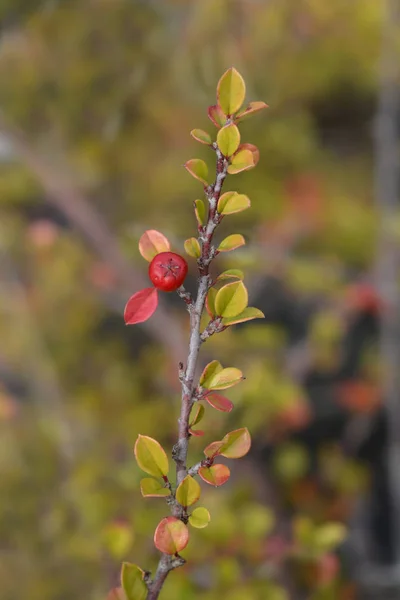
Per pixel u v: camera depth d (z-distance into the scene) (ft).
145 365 3.25
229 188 3.14
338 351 3.18
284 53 3.26
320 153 3.58
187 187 3.11
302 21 3.25
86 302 3.21
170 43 3.00
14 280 3.15
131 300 1.36
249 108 1.36
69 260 3.00
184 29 3.01
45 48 2.88
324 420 3.35
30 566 2.35
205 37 3.01
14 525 2.49
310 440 3.34
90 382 3.22
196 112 3.09
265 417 2.62
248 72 3.17
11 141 2.81
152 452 1.36
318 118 3.72
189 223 3.11
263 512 1.89
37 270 3.15
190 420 1.38
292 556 2.02
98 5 2.84
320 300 3.34
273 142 3.32
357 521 3.03
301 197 3.16
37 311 3.18
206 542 1.82
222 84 1.36
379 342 3.27
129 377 3.18
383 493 3.16
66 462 2.67
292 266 2.74
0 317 3.11
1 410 2.70
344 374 3.43
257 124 3.33
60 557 2.32
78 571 2.29
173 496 1.36
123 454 2.68
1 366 3.02
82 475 2.38
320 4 3.21
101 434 2.80
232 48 3.06
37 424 2.79
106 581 2.17
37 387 3.00
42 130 2.94
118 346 3.43
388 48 3.02
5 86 2.89
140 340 3.47
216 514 1.92
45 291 3.15
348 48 3.40
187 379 1.35
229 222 3.05
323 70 3.43
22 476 2.62
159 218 3.03
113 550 1.71
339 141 3.78
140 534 1.98
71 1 2.83
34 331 3.12
